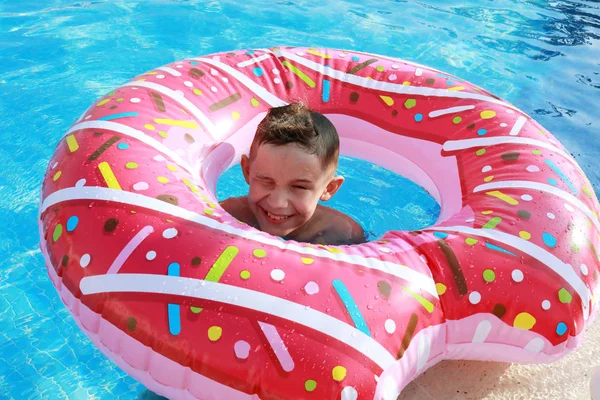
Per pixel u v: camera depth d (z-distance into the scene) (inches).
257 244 64.4
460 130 94.4
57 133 118.2
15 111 123.3
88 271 63.6
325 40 160.9
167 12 169.0
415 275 65.3
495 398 74.2
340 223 92.8
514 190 78.7
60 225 68.3
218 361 56.7
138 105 85.2
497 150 87.8
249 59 103.7
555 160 84.9
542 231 72.2
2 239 96.2
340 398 55.9
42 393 74.0
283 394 55.9
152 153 77.0
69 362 78.3
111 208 67.1
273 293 59.1
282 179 78.0
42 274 91.0
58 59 142.0
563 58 163.3
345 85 104.6
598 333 84.7
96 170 71.9
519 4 196.1
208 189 83.9
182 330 58.0
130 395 74.6
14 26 155.3
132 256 62.6
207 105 92.8
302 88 103.6
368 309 60.0
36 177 108.2
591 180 119.2
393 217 108.2
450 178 91.7
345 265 63.6
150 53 147.3
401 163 102.9
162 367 59.2
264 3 179.8
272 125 78.0
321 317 58.2
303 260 63.1
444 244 69.4
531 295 67.4
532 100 143.5
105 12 166.4
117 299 61.0
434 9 187.0
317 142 77.6
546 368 78.5
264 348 56.5
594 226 77.4
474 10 188.9
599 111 141.3
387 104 102.1
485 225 72.9
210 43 153.9
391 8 184.9
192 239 63.7
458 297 66.2
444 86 101.6
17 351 79.1
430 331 64.1
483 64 156.9
